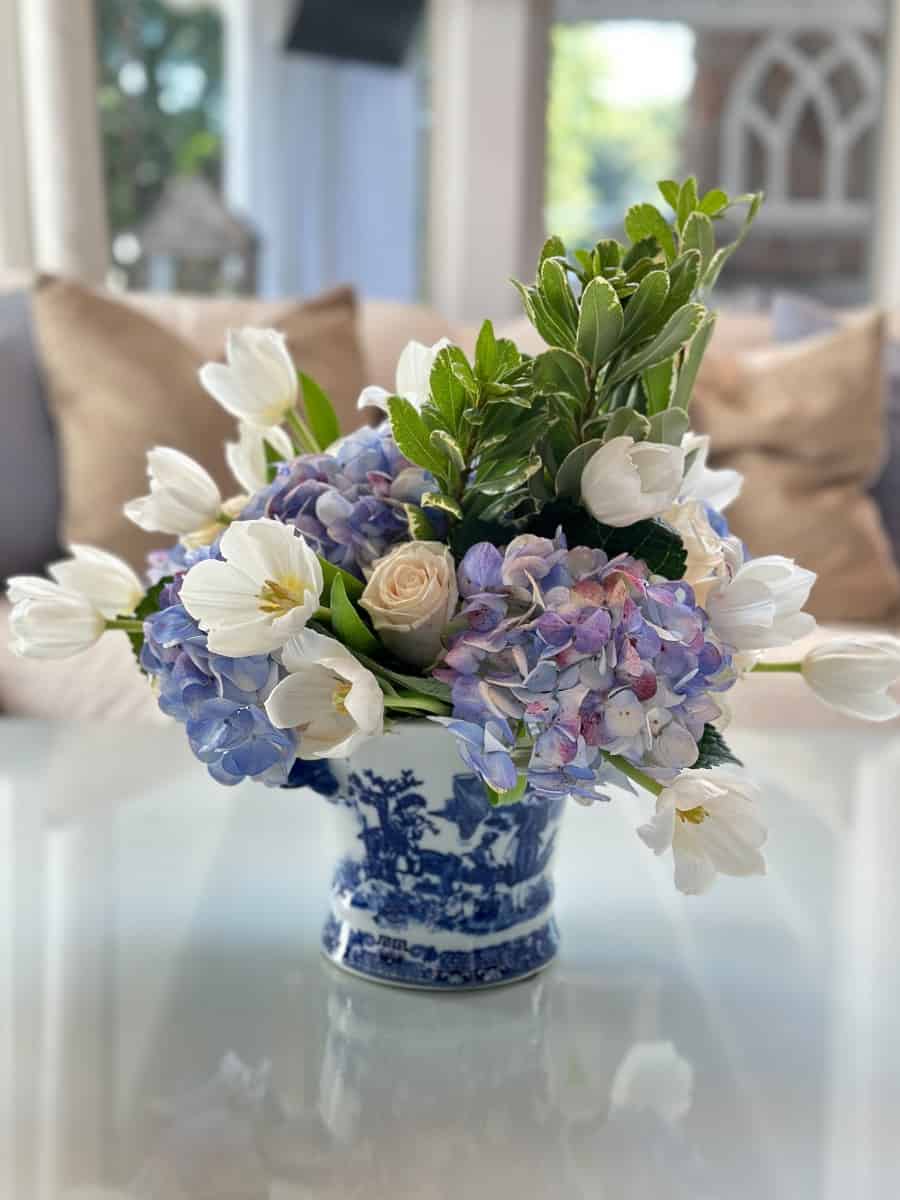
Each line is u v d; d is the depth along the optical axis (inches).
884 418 92.4
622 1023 27.2
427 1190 20.7
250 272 132.0
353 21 129.0
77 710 67.3
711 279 27.3
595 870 36.7
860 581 86.0
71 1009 27.2
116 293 92.1
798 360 88.9
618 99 132.9
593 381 25.2
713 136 134.4
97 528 81.6
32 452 84.7
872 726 65.8
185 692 24.3
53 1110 23.1
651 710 22.9
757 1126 23.1
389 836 28.1
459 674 23.6
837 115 134.1
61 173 115.2
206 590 23.8
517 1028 26.9
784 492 86.6
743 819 24.9
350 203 133.7
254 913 32.7
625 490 23.6
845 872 36.8
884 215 131.8
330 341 85.5
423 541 25.3
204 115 129.3
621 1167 21.6
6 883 34.2
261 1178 21.0
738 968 30.2
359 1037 26.2
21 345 86.2
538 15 127.3
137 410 82.2
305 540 25.9
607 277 25.3
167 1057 25.2
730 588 25.6
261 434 30.2
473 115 126.2
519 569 23.6
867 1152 22.3
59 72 113.2
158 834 38.4
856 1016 27.8
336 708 24.5
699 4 131.1
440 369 24.5
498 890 28.5
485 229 128.6
